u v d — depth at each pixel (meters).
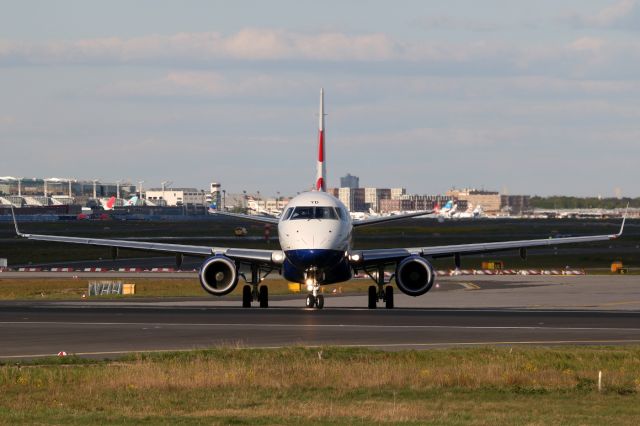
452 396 80.06
